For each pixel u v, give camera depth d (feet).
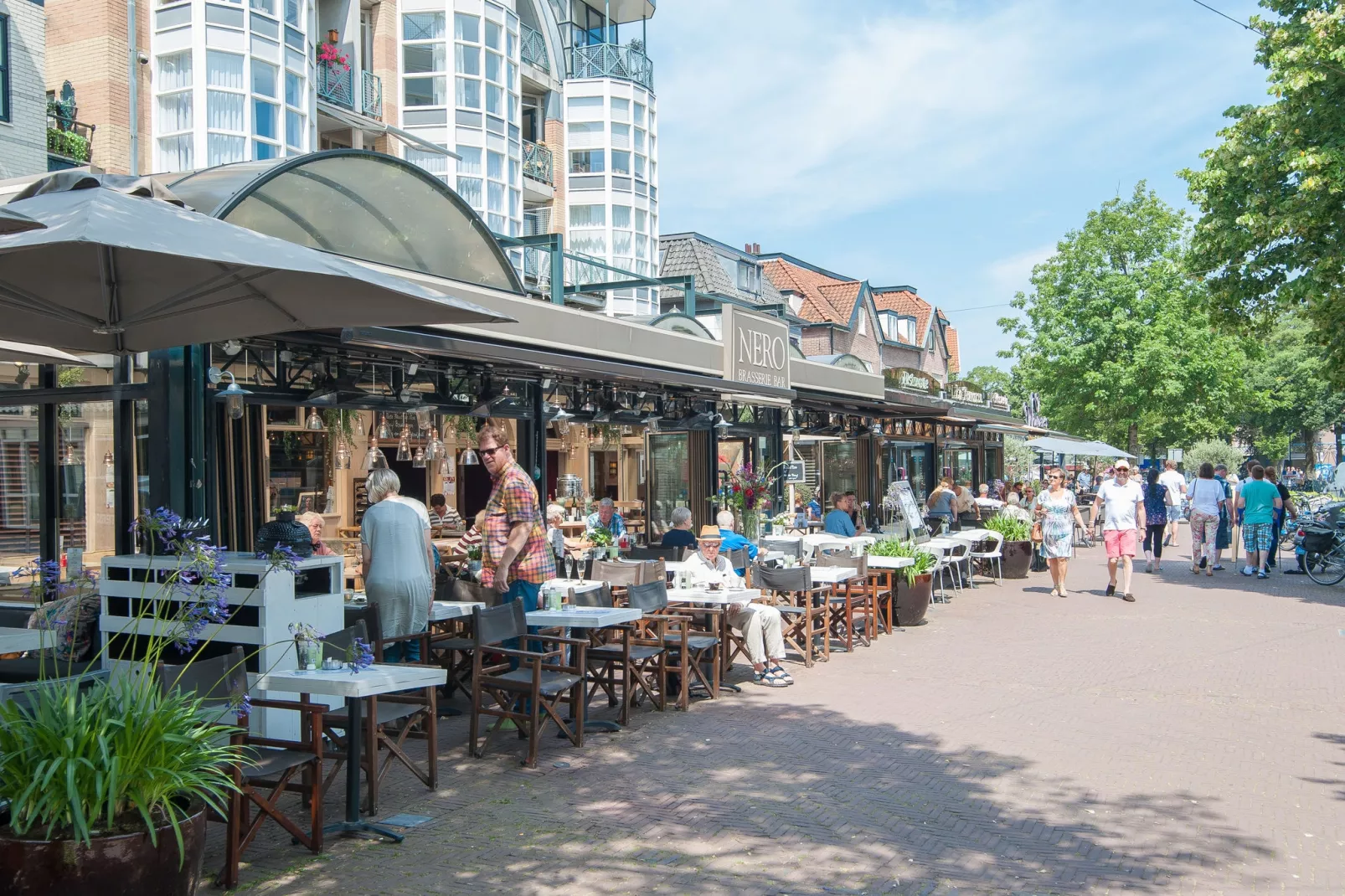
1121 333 113.29
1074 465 167.94
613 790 20.08
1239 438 216.74
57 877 11.81
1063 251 116.78
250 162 29.73
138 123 57.62
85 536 27.96
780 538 46.26
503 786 20.36
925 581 41.47
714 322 94.12
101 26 55.98
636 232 100.99
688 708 27.50
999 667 32.86
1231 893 15.29
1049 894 15.24
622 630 25.52
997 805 19.39
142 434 26.84
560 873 15.84
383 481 25.39
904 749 23.24
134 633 16.66
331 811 18.79
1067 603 48.42
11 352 25.48
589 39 104.58
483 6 80.53
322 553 30.22
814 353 138.62
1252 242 54.08
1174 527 87.10
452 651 27.43
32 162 49.39
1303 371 189.57
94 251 16.29
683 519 37.35
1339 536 55.77
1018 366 123.13
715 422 53.11
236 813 15.21
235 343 27.55
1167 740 23.98
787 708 27.40
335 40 71.82
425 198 34.12
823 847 17.07
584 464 48.34
